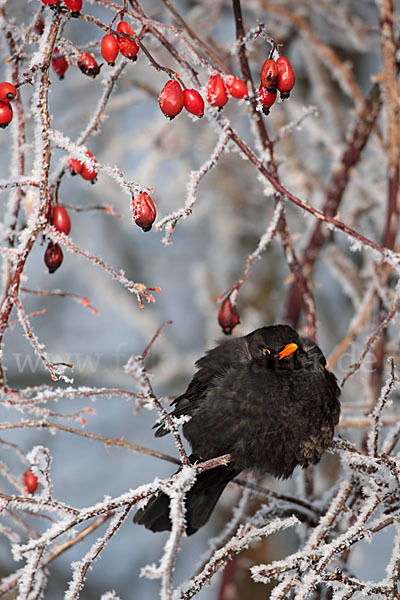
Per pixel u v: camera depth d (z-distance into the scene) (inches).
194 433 270.2
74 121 485.4
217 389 268.1
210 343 502.3
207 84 214.4
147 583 506.0
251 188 544.7
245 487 263.6
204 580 198.5
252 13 482.9
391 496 214.7
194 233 606.9
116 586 501.7
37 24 244.5
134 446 232.8
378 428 226.2
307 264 357.7
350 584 199.5
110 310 576.1
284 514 255.4
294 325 355.3
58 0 194.4
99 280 550.9
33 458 198.4
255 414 259.4
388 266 317.4
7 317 213.9
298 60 501.7
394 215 318.7
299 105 444.5
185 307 580.4
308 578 196.4
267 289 534.3
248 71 259.3
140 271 579.5
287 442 261.3
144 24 211.8
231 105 497.7
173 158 536.1
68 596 187.2
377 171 422.0
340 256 403.2
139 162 570.3
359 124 350.0
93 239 566.6
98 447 529.7
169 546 174.7
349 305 519.5
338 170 354.0
